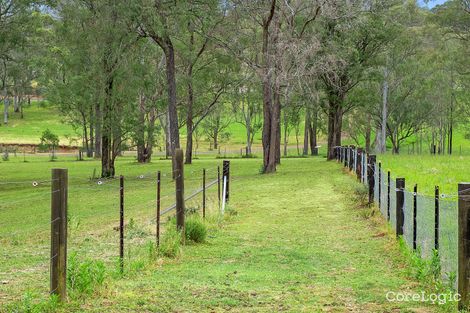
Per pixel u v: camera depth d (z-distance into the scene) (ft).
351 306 23.53
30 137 317.83
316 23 129.80
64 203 22.80
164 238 39.24
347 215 56.08
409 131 250.78
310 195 74.13
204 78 171.42
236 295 25.52
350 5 129.08
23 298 24.13
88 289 24.32
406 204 39.42
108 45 121.49
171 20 115.75
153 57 165.89
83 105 128.36
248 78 173.06
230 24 136.67
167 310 22.79
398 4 173.99
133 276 29.68
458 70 205.77
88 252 37.81
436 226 28.12
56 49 127.95
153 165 178.81
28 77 177.06
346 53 140.36
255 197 74.33
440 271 27.07
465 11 183.93
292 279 29.50
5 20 113.60
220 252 38.06
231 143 351.05
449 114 237.66
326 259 35.78
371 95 163.43
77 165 189.67
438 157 138.62
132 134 134.21
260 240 43.65
